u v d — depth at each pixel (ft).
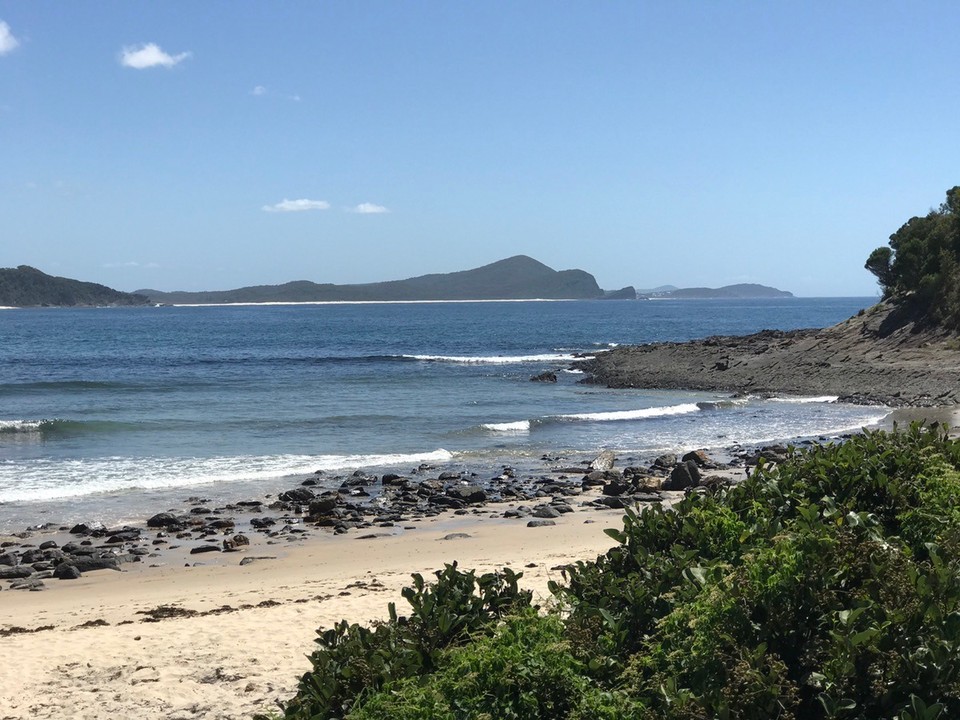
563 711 17.35
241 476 84.69
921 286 175.63
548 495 76.89
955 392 135.13
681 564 21.03
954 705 15.55
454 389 165.07
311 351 285.64
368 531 63.87
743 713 15.78
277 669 31.65
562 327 482.69
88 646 35.24
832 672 16.30
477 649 18.98
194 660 32.91
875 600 17.84
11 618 42.68
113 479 82.99
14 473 85.56
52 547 59.36
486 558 51.26
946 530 22.21
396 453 99.40
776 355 176.76
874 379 150.20
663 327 475.72
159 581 50.72
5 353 277.03
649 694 17.39
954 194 211.00
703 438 108.78
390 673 18.93
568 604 22.38
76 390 161.89
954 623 16.78
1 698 30.14
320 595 43.88
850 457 27.81
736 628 17.78
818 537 20.22
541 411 134.72
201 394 155.63
